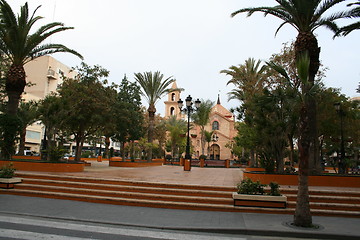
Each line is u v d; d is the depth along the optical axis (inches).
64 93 759.1
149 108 1061.1
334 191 367.6
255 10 489.1
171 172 693.3
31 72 1833.2
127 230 249.8
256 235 251.3
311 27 462.9
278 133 539.5
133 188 384.5
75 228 247.9
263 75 860.6
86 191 382.6
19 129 588.7
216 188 386.9
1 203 334.6
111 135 1042.7
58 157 577.9
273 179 453.1
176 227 261.3
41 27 592.1
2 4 537.3
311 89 290.5
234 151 1932.8
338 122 806.5
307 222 267.1
